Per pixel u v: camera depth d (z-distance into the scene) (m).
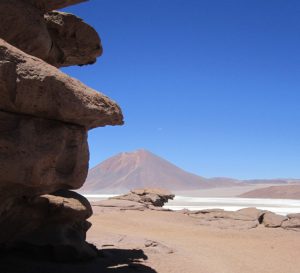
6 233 10.55
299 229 25.88
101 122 10.27
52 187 10.02
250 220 28.59
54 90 8.58
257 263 15.60
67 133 9.46
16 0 11.03
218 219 29.06
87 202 12.55
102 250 14.08
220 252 17.45
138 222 26.94
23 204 10.29
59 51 14.19
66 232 11.97
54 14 13.72
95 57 15.38
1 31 10.84
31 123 8.81
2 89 8.04
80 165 10.03
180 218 29.86
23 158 8.54
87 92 9.34
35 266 10.63
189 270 12.97
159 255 14.76
